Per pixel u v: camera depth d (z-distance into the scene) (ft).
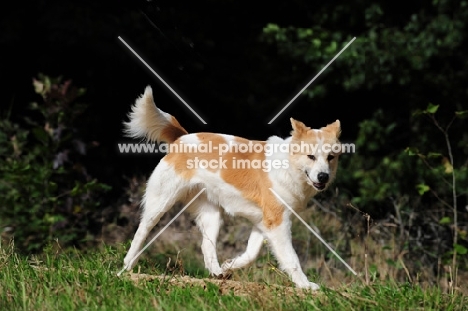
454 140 52.60
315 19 51.03
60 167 40.78
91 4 48.03
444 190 48.93
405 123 53.21
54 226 39.52
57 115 41.42
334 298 25.76
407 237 42.55
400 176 48.93
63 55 50.85
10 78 51.37
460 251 39.34
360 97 53.42
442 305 25.72
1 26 48.78
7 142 43.32
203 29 51.44
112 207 44.93
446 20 48.26
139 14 48.55
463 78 50.93
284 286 27.50
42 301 24.95
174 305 24.63
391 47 48.32
